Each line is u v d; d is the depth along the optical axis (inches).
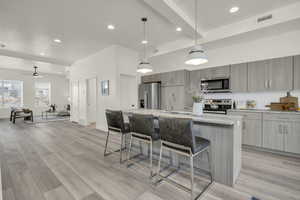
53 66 296.2
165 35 151.4
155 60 223.0
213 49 168.4
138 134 86.3
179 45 164.7
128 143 121.9
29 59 226.8
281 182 74.9
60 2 97.3
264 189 69.3
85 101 235.9
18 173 85.0
